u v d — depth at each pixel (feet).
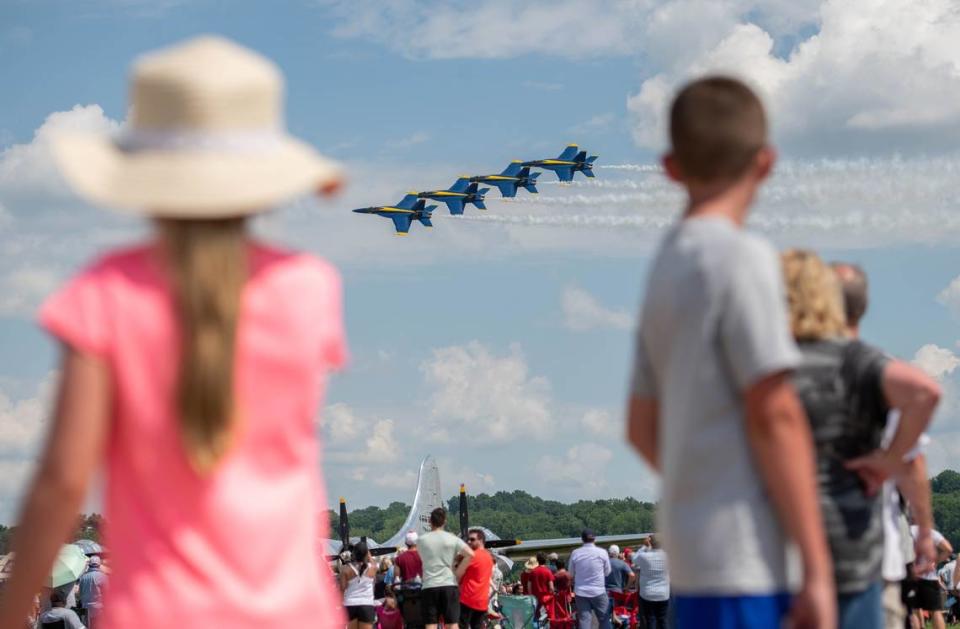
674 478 25.95
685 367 25.55
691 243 25.72
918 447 43.01
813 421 34.06
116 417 20.26
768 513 25.35
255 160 20.38
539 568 181.27
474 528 150.71
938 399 33.76
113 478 20.59
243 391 20.40
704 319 25.20
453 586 139.33
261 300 20.62
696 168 26.81
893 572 44.73
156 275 20.15
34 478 20.10
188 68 20.33
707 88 26.84
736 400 25.38
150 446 20.10
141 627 20.18
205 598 20.22
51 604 122.31
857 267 42.16
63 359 20.10
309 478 21.58
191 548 20.27
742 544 25.12
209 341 19.80
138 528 20.39
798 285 35.50
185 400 19.84
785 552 25.50
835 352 34.73
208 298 19.88
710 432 25.40
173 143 20.27
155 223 20.43
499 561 322.75
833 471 34.06
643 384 28.12
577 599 151.23
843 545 33.63
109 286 20.03
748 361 24.58
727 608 25.14
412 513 435.12
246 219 20.74
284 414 20.84
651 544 152.56
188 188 19.88
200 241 20.06
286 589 20.89
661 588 146.82
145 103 20.52
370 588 142.00
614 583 188.85
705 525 25.34
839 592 33.68
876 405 34.32
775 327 24.70
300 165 20.76
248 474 20.74
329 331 21.54
